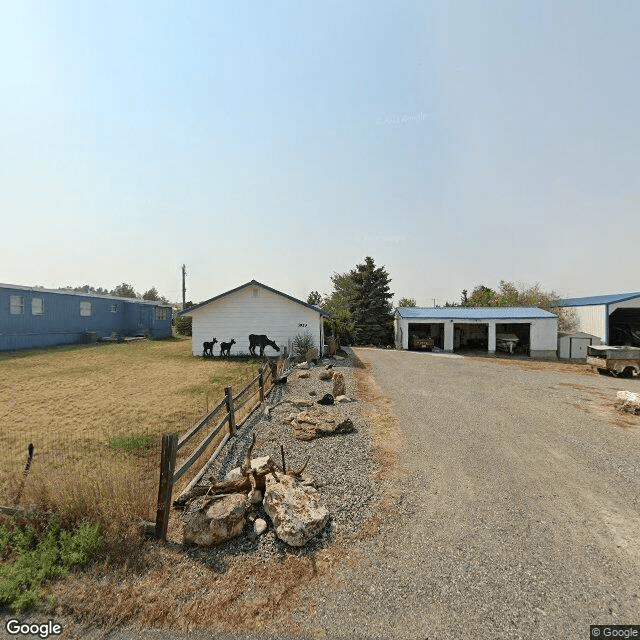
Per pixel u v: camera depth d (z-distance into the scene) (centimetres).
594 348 1728
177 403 1055
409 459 671
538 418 942
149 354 2197
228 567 385
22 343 2331
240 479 500
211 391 1217
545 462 664
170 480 424
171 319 3675
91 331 2925
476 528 458
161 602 341
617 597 347
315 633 308
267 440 751
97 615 329
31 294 2392
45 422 873
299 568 384
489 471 624
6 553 400
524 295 4062
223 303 2158
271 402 1047
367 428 843
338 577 372
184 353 2252
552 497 538
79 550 392
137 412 962
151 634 310
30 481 466
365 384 1377
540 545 425
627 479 598
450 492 550
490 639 301
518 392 1262
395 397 1158
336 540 431
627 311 2825
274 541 423
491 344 2633
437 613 328
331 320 3145
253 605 338
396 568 385
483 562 395
